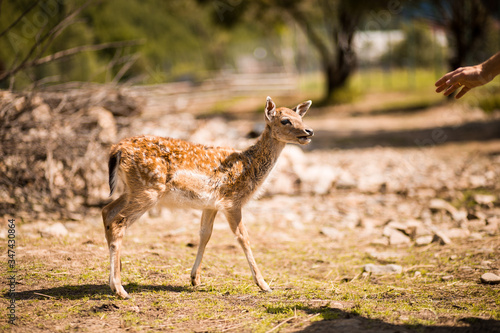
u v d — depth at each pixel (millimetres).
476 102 28156
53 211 10000
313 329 5211
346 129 26812
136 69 28594
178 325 5391
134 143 6348
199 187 6535
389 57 52500
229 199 6762
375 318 5477
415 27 49906
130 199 6246
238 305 6023
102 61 29125
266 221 10758
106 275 6848
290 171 13594
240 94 45531
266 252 8695
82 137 10719
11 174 9859
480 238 8977
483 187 13453
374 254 8555
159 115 14664
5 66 18719
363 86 45656
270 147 7211
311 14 37906
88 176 10797
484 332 5023
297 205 12148
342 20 37000
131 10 41000
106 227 6246
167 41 45781
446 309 5836
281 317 5582
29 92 10391
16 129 9891
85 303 5887
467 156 18109
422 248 8805
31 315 5512
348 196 13086
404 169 16188
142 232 9477
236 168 6805
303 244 9219
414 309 5820
